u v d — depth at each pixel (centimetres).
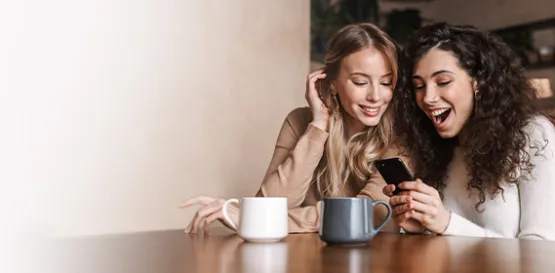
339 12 406
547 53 382
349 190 178
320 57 387
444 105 159
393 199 139
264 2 285
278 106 296
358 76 168
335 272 73
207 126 244
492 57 159
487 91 157
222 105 255
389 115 173
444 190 168
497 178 154
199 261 84
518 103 160
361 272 73
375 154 173
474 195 160
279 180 160
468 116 161
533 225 147
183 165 229
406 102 170
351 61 168
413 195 135
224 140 256
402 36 437
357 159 175
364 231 106
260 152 282
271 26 290
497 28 410
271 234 111
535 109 164
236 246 105
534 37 390
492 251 99
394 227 182
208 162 245
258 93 281
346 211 105
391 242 114
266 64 287
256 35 279
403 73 169
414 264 81
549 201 148
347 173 176
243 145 270
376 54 167
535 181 151
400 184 138
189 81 233
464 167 164
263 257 88
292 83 307
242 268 77
